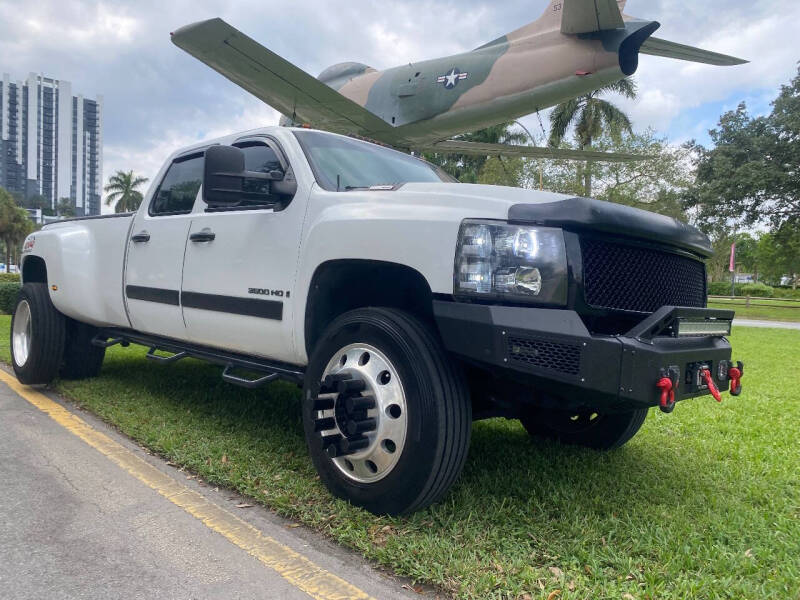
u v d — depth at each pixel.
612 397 2.50
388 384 2.85
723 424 5.02
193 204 4.36
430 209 2.88
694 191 32.28
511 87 13.77
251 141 4.11
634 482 3.52
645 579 2.39
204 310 4.00
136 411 4.69
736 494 3.43
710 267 66.50
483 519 2.85
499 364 2.54
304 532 2.79
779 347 12.18
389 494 2.80
